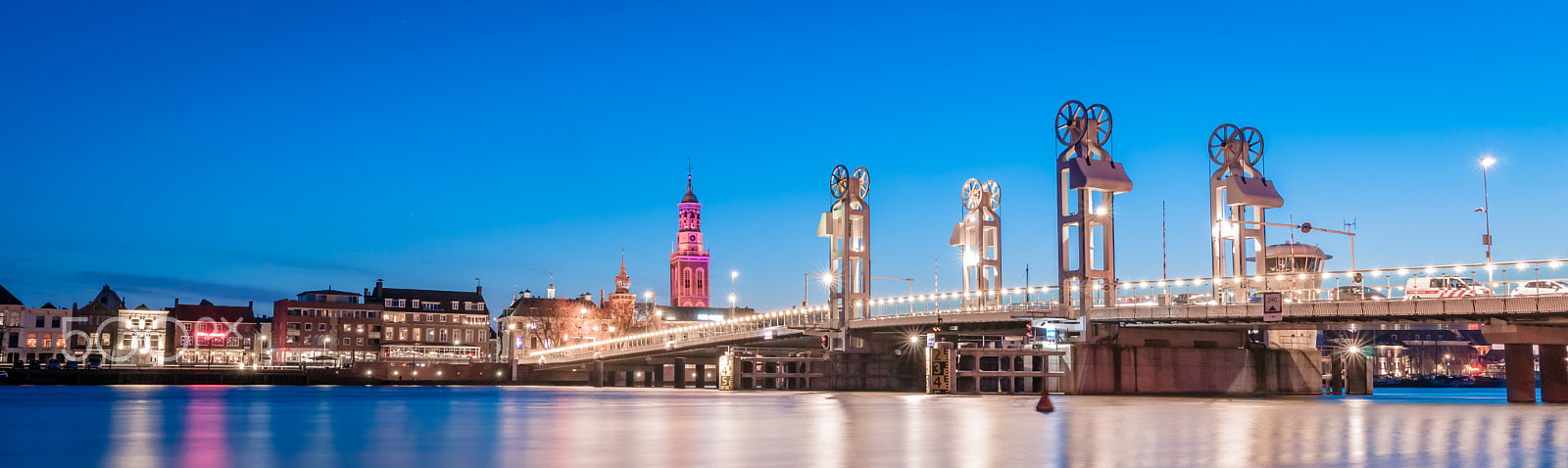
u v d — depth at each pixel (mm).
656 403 86188
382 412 69562
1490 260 91438
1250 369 116312
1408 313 83438
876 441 42875
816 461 34969
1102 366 108125
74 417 62656
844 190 138625
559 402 89625
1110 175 109500
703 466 33625
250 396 112250
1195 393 112500
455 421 58625
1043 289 114188
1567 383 88062
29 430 50969
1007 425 52656
